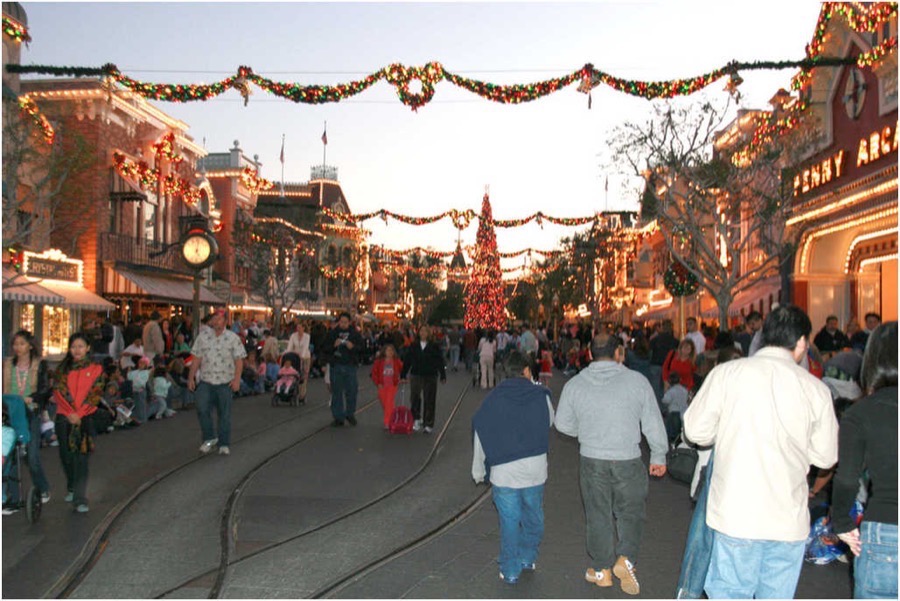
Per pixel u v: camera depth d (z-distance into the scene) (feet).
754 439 13.51
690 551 15.84
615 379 19.97
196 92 44.01
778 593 13.44
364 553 22.93
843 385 29.09
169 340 70.38
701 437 14.20
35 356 28.66
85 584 19.95
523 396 20.56
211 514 27.14
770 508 13.26
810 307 80.33
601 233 149.38
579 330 106.42
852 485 12.75
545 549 23.73
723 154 74.74
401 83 43.34
